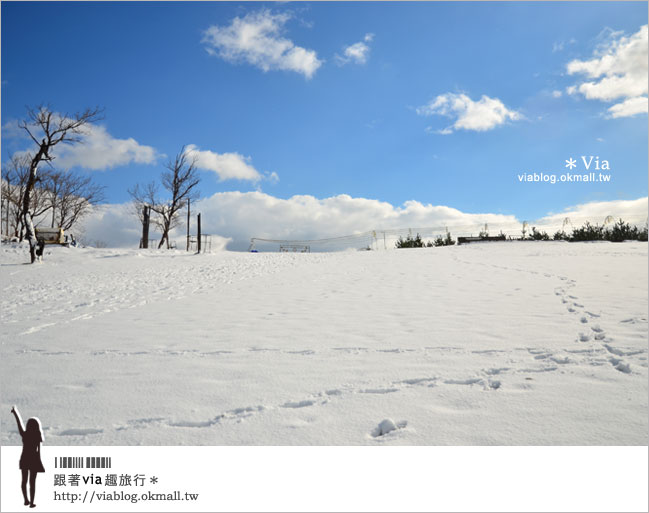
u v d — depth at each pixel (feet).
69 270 66.80
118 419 12.90
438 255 74.74
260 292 42.29
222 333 24.50
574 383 14.19
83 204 149.18
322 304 33.86
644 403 12.45
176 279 55.06
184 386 15.58
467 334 21.52
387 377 15.66
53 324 29.12
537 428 11.34
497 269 52.08
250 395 14.43
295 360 18.47
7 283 54.70
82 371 17.94
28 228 78.74
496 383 14.56
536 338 20.08
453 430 11.42
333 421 12.21
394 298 35.04
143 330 26.11
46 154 90.63
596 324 21.90
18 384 16.40
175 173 152.46
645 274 41.16
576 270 46.75
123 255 86.33
